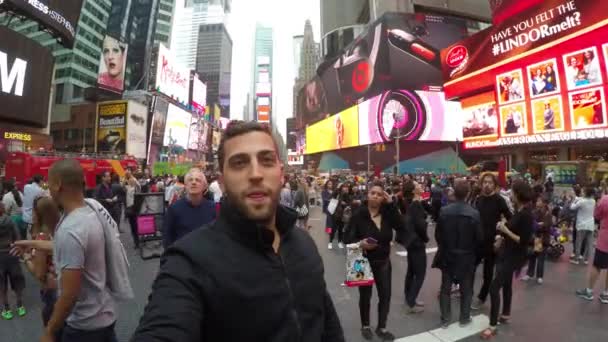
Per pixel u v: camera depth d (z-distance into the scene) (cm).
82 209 228
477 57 3541
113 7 8062
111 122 4712
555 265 787
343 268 754
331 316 151
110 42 5488
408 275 544
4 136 2430
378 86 6094
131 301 529
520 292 607
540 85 2802
